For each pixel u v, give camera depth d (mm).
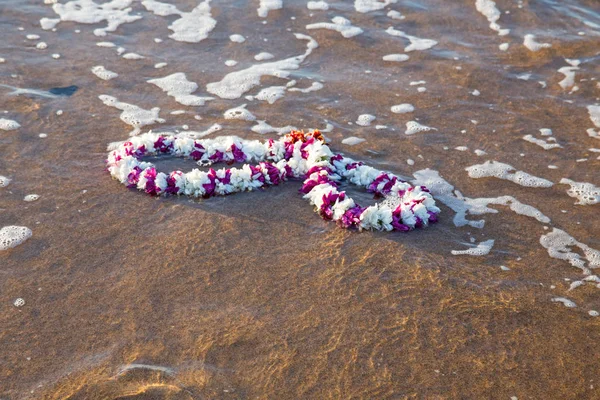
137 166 2738
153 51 3297
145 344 2363
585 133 2969
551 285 2508
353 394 2297
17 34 3342
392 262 2545
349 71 3238
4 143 2836
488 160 2859
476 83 3182
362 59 3305
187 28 3445
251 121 2977
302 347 2367
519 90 3154
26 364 2328
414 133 2953
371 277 2510
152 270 2508
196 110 3016
